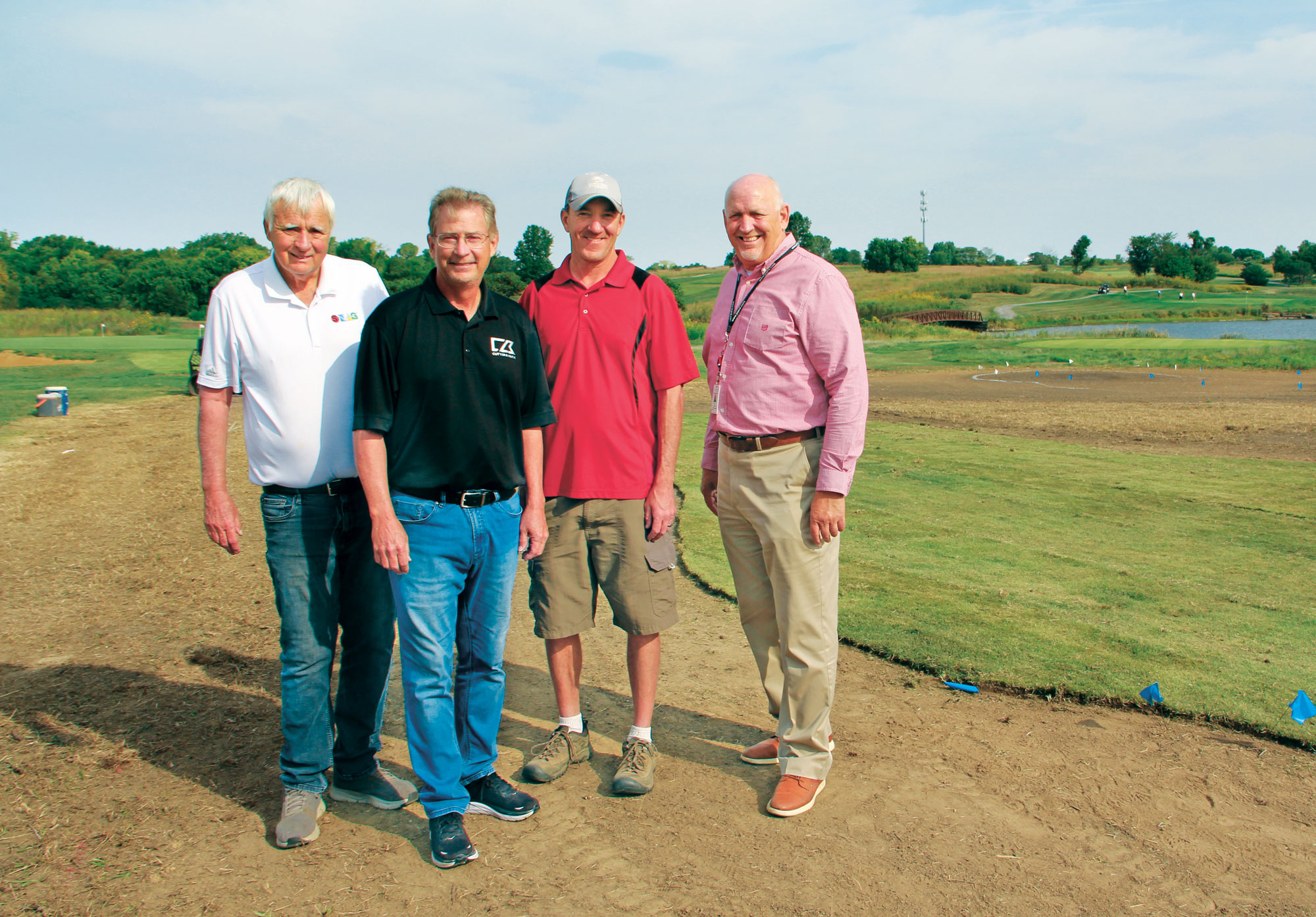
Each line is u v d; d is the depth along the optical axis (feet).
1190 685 13.14
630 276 10.43
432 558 8.84
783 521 9.79
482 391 8.73
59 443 40.63
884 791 10.26
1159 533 22.93
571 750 11.01
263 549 22.02
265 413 9.04
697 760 11.23
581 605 10.72
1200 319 276.41
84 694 12.71
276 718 12.07
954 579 18.75
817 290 9.40
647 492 10.48
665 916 7.93
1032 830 9.38
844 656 14.61
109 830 9.18
